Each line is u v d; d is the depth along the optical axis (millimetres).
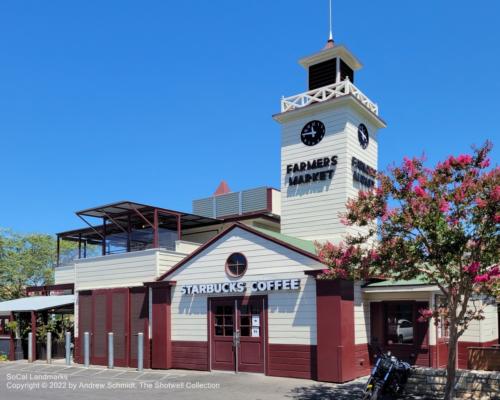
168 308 18328
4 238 37031
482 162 9969
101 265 20922
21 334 23531
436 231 9414
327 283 15031
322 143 19672
